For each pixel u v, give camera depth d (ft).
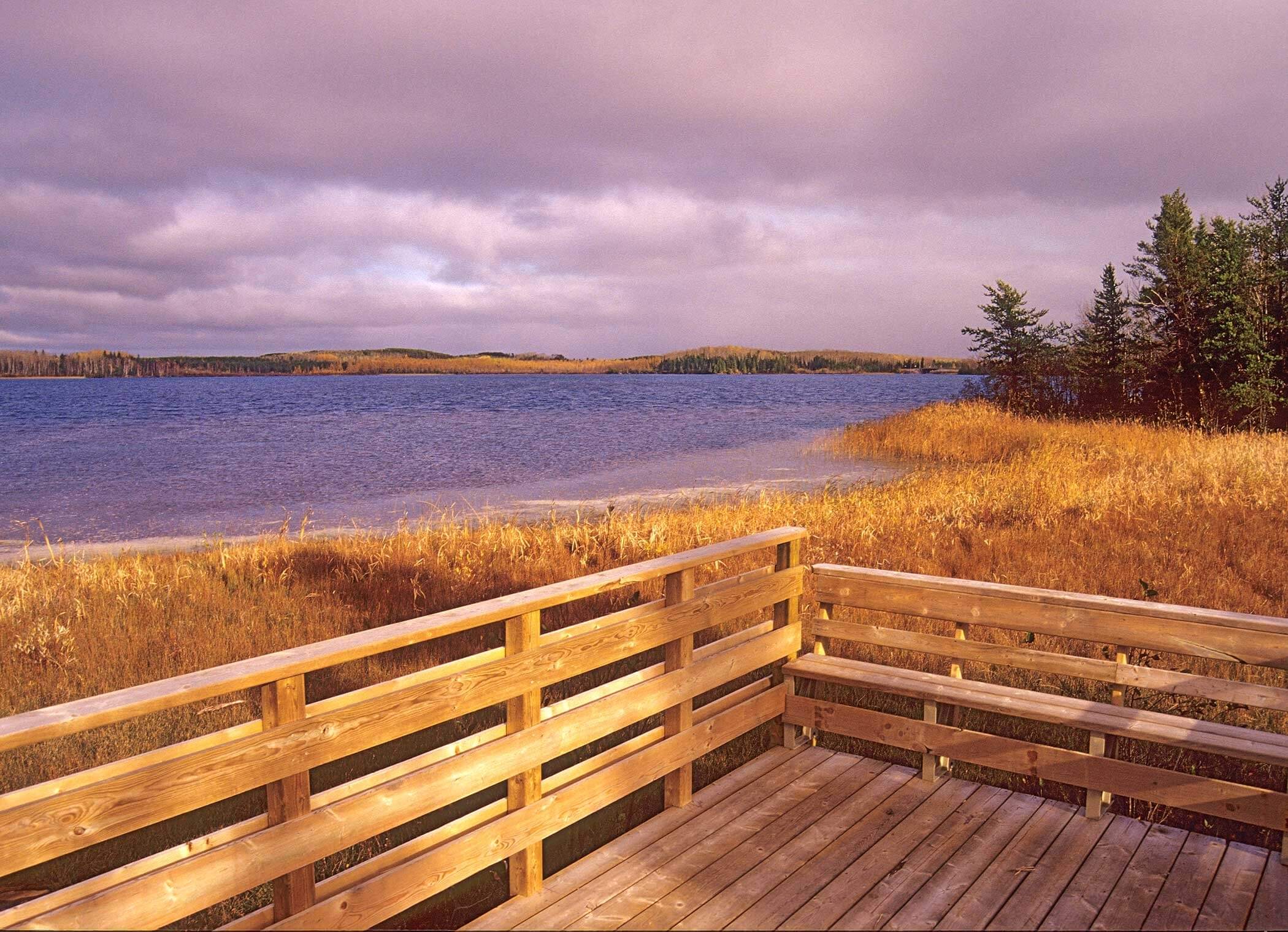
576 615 26.61
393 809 9.03
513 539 37.11
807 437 118.21
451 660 22.79
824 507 43.21
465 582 31.07
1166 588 26.81
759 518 41.29
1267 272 98.58
